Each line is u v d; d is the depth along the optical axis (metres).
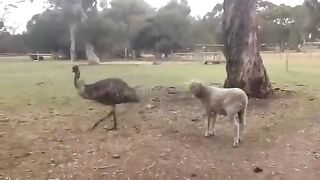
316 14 52.66
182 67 32.47
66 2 40.31
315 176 7.96
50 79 23.77
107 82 10.64
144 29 50.75
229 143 9.75
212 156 8.90
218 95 9.62
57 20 52.91
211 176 7.91
